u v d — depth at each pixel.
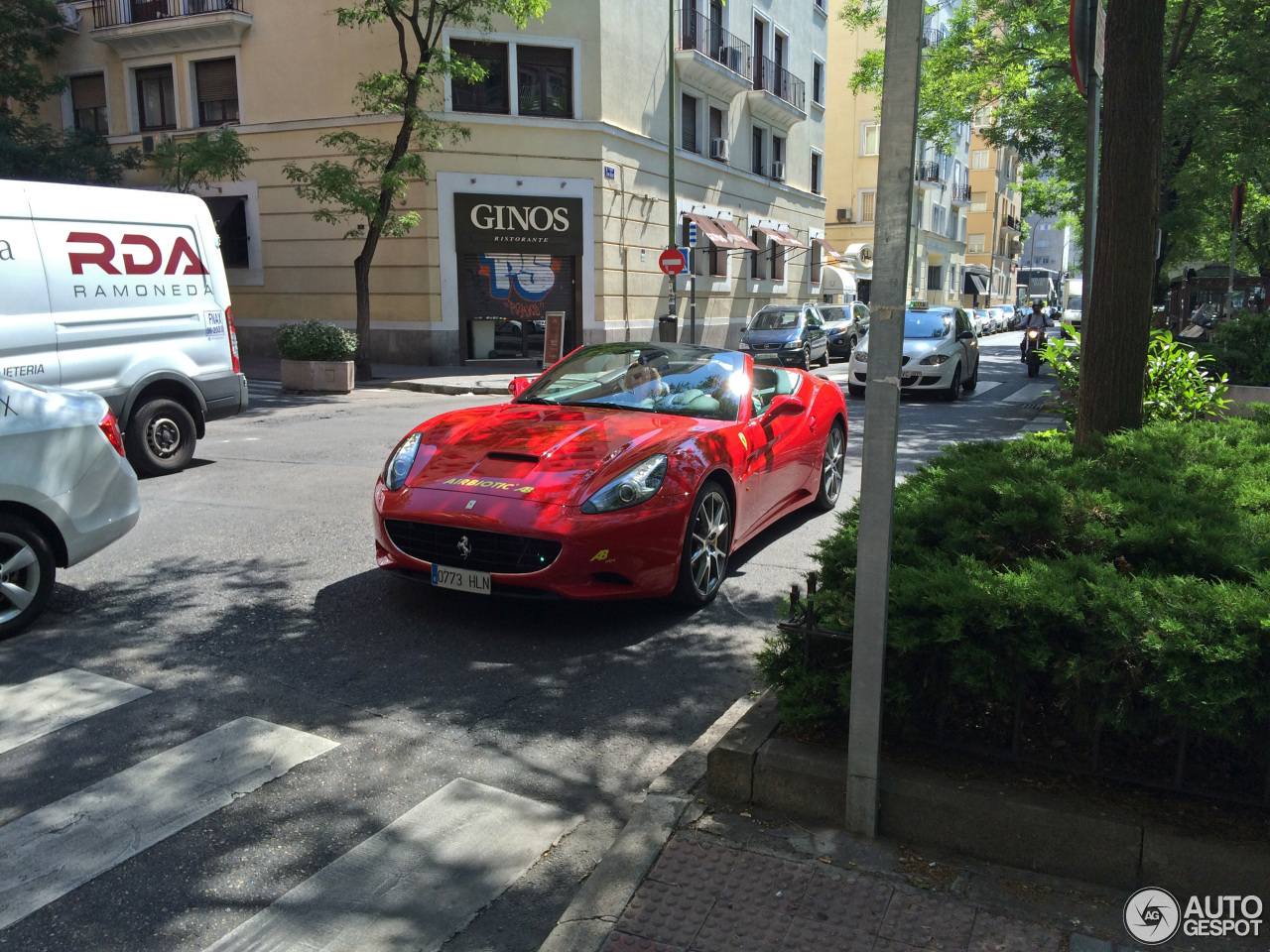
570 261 22.02
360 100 18.75
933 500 3.69
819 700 3.07
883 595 2.68
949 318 16.47
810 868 2.70
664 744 3.70
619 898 2.60
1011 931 2.43
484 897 2.75
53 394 5.04
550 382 6.43
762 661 3.28
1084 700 2.76
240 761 3.51
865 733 2.78
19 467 4.71
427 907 2.70
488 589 4.68
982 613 2.80
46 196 7.85
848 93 44.25
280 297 21.97
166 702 4.00
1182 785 2.67
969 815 2.74
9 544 4.73
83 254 8.05
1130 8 4.44
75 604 5.21
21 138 20.22
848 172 44.81
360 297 18.55
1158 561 3.18
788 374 7.24
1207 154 16.62
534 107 21.31
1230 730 2.58
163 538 6.52
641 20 22.95
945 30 38.62
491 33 20.48
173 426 8.77
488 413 5.91
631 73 22.73
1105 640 2.64
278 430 11.47
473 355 21.52
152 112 22.61
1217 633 2.54
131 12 22.00
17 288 7.59
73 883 2.79
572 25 21.12
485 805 3.23
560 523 4.57
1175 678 2.47
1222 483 3.81
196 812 3.16
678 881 2.66
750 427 5.86
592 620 5.02
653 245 24.22
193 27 21.03
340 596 5.34
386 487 5.11
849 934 2.43
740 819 2.95
